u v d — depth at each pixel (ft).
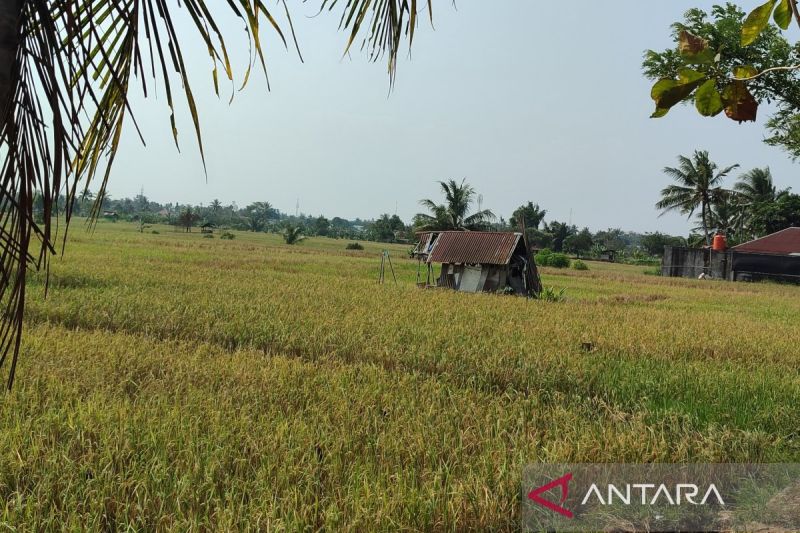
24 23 5.86
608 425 22.11
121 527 14.51
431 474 16.94
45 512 14.96
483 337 40.88
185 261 110.32
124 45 7.09
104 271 75.00
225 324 41.04
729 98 5.36
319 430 20.20
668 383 29.45
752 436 20.77
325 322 43.09
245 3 6.70
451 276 83.51
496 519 14.76
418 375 29.96
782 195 180.04
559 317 53.47
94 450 18.33
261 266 111.65
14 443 17.89
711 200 173.06
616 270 187.21
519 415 23.22
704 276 156.87
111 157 7.39
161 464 16.66
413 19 8.01
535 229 264.52
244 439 19.22
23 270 6.13
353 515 14.74
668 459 18.79
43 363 27.14
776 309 77.61
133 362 29.04
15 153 5.92
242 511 14.79
